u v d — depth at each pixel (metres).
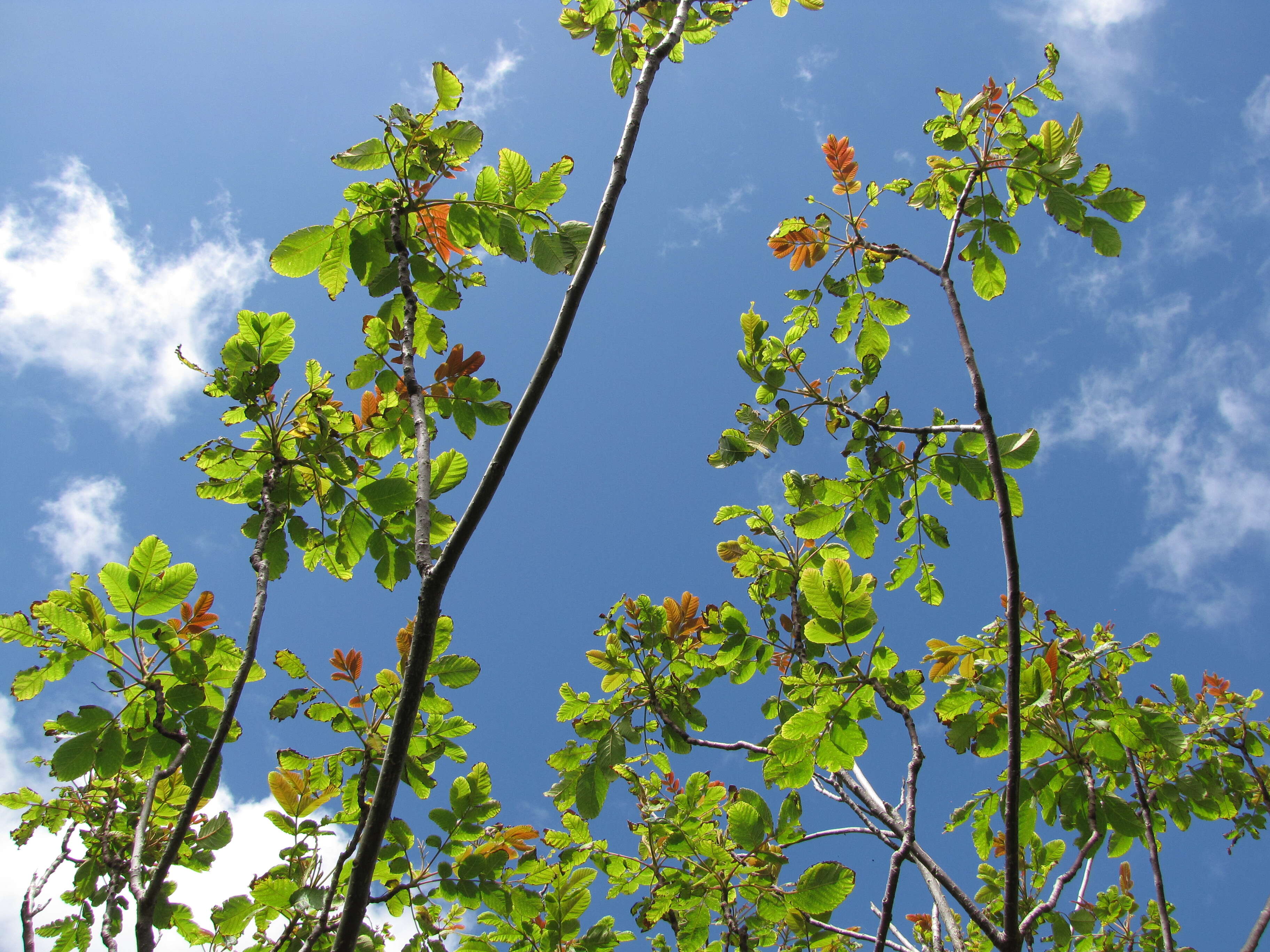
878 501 3.49
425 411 2.78
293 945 2.71
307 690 2.89
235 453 2.88
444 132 2.44
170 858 1.73
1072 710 2.84
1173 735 2.62
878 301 3.62
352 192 2.51
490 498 1.79
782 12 3.48
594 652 3.54
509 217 2.54
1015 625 2.26
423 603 1.74
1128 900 4.23
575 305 1.96
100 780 3.07
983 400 2.65
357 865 1.58
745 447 3.62
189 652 2.52
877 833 2.87
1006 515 2.40
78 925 3.04
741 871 2.76
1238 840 3.98
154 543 2.58
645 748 3.71
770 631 3.65
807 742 2.51
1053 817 2.84
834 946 3.35
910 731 2.52
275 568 2.84
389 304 2.74
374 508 2.81
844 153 3.67
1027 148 3.10
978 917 2.22
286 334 2.86
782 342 3.80
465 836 3.01
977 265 3.28
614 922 3.34
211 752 1.85
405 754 1.65
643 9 3.25
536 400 1.86
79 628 2.46
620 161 2.18
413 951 2.92
